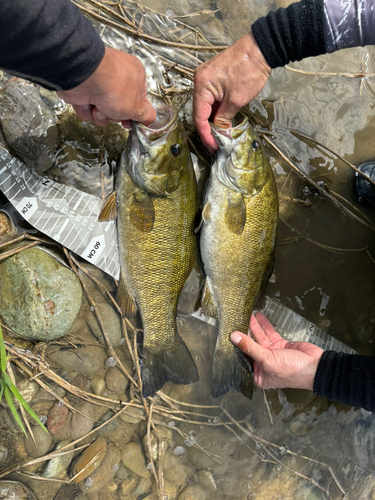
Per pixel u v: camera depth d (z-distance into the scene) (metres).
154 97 0.55
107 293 0.54
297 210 0.62
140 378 0.55
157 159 0.47
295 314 0.63
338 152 0.64
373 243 0.64
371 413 0.65
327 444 0.63
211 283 0.54
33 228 0.52
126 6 0.57
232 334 0.53
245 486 0.59
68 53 0.31
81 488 0.52
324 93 0.63
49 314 0.50
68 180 0.53
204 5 0.61
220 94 0.48
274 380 0.55
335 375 0.51
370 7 0.43
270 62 0.47
